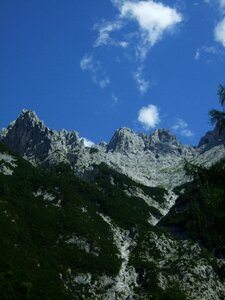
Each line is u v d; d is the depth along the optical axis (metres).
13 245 134.88
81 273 143.38
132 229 183.50
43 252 143.75
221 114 25.53
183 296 31.44
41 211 169.25
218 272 24.81
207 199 24.14
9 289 106.75
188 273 144.00
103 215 197.75
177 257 158.38
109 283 144.62
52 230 159.38
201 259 152.12
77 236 159.62
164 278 145.12
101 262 151.75
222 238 24.47
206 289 138.00
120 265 155.25
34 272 125.69
